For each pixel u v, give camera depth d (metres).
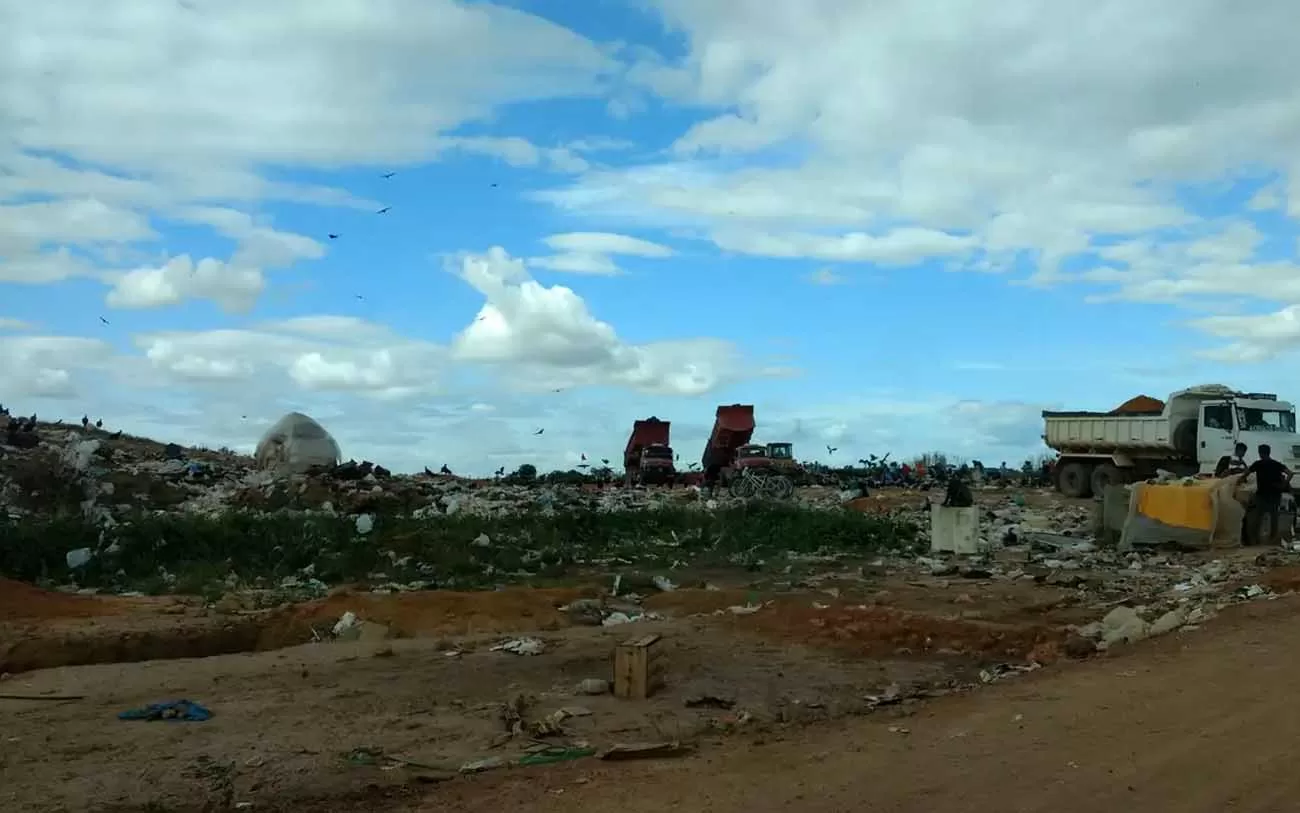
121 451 36.12
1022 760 7.04
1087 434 39.47
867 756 7.38
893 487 49.66
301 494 28.67
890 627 12.94
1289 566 19.27
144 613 14.82
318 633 13.61
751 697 9.90
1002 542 26.72
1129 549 24.42
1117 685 9.50
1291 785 6.26
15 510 24.05
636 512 27.50
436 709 9.24
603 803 6.42
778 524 26.98
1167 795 6.15
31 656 11.84
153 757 7.58
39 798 6.63
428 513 26.06
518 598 15.47
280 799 6.70
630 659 9.78
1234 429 33.69
